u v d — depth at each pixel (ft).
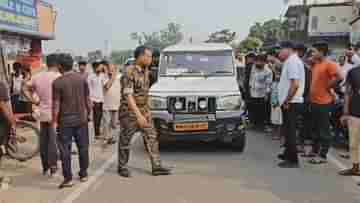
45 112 23.06
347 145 30.42
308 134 28.63
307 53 28.35
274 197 19.71
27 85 24.16
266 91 36.37
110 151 30.32
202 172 24.20
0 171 24.88
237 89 28.63
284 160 25.67
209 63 33.01
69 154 21.57
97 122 34.55
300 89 24.79
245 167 25.26
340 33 106.32
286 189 20.90
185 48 34.40
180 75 32.37
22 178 23.40
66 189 21.26
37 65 56.70
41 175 24.02
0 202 19.34
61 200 19.57
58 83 21.24
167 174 23.77
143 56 23.41
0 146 25.32
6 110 22.36
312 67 26.76
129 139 23.62
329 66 25.96
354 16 101.55
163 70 32.91
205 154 28.81
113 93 32.27
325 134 26.55
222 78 31.63
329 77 26.02
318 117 26.58
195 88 28.55
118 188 21.31
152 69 33.45
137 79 23.38
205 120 27.63
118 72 35.68
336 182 22.11
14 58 59.11
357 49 31.24
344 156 27.71
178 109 27.89
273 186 21.40
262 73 37.06
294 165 25.17
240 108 28.22
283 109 25.09
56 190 21.15
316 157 27.37
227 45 35.47
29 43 65.31
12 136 25.88
